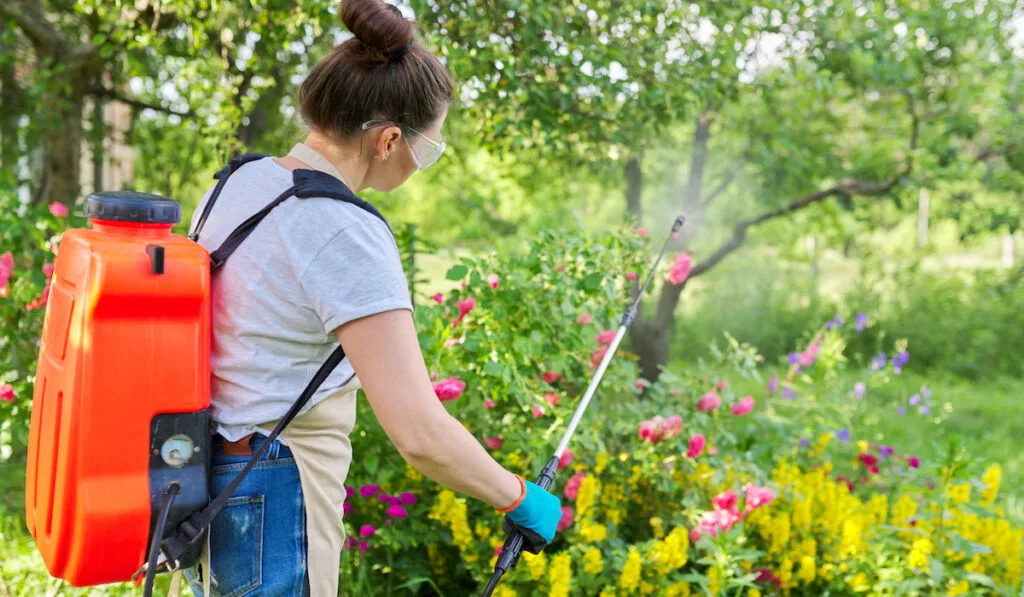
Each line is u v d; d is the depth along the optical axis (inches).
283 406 58.0
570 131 165.3
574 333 126.0
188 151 252.2
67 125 216.1
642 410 138.9
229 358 57.4
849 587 130.4
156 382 52.9
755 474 140.2
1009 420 298.4
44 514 54.7
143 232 56.2
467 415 130.5
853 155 269.6
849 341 431.5
